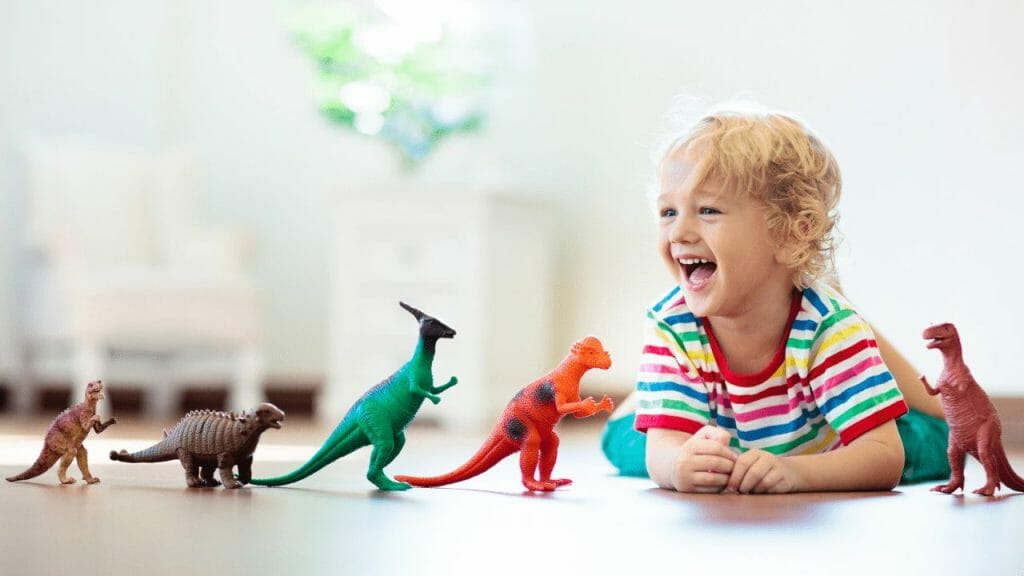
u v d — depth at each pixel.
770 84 3.94
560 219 4.31
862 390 1.44
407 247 3.73
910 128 3.70
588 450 2.46
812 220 1.44
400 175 3.98
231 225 4.80
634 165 4.21
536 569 0.79
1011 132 3.57
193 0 4.85
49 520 1.01
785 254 1.44
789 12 3.91
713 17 4.06
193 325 3.91
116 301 3.86
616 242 4.23
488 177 4.07
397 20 3.95
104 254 4.20
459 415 3.66
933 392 1.35
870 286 3.72
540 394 1.33
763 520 1.07
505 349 3.82
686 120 1.53
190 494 1.23
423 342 1.31
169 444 1.31
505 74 4.38
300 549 0.86
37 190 4.14
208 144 4.83
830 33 3.84
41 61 4.88
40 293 3.99
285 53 4.78
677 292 1.58
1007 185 3.58
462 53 3.99
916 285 3.68
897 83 3.72
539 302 4.09
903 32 3.72
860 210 3.75
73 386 4.66
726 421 1.53
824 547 0.91
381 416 1.29
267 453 2.08
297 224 4.75
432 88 3.91
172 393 4.59
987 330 3.59
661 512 1.13
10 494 1.21
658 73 4.17
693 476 1.35
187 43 4.85
